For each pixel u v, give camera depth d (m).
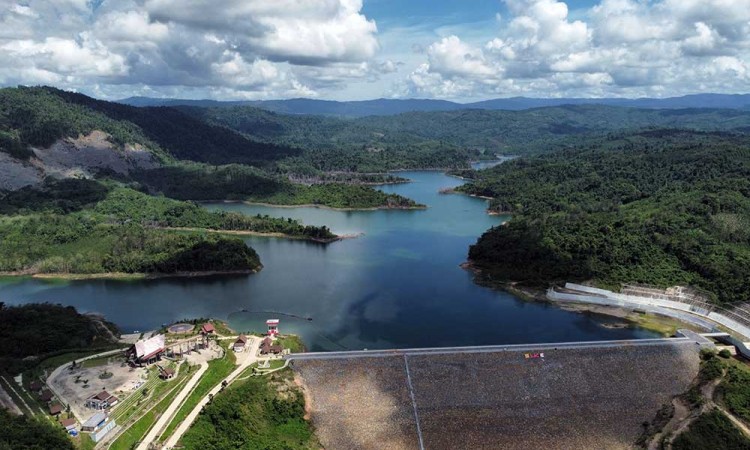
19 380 133.88
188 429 117.56
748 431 126.19
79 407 121.19
